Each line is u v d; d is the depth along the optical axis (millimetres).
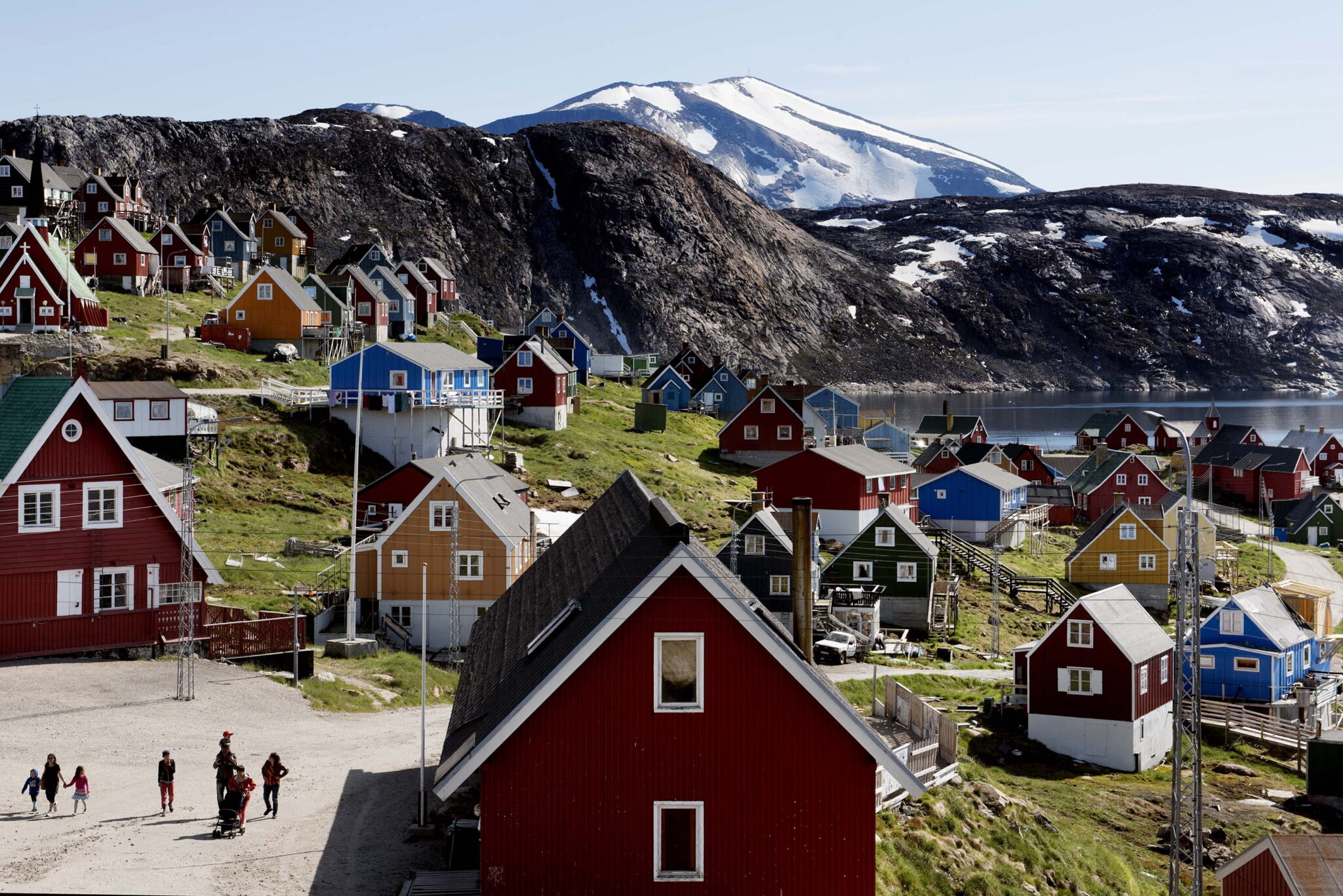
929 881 33344
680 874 26000
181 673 44156
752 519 66000
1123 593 65438
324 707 45938
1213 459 160250
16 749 37531
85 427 47219
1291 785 58344
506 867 25797
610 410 138375
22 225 135625
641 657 25938
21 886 27016
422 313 166500
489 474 71062
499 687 28766
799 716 26109
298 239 182250
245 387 99875
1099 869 39281
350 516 79875
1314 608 85500
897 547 80688
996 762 57531
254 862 29328
